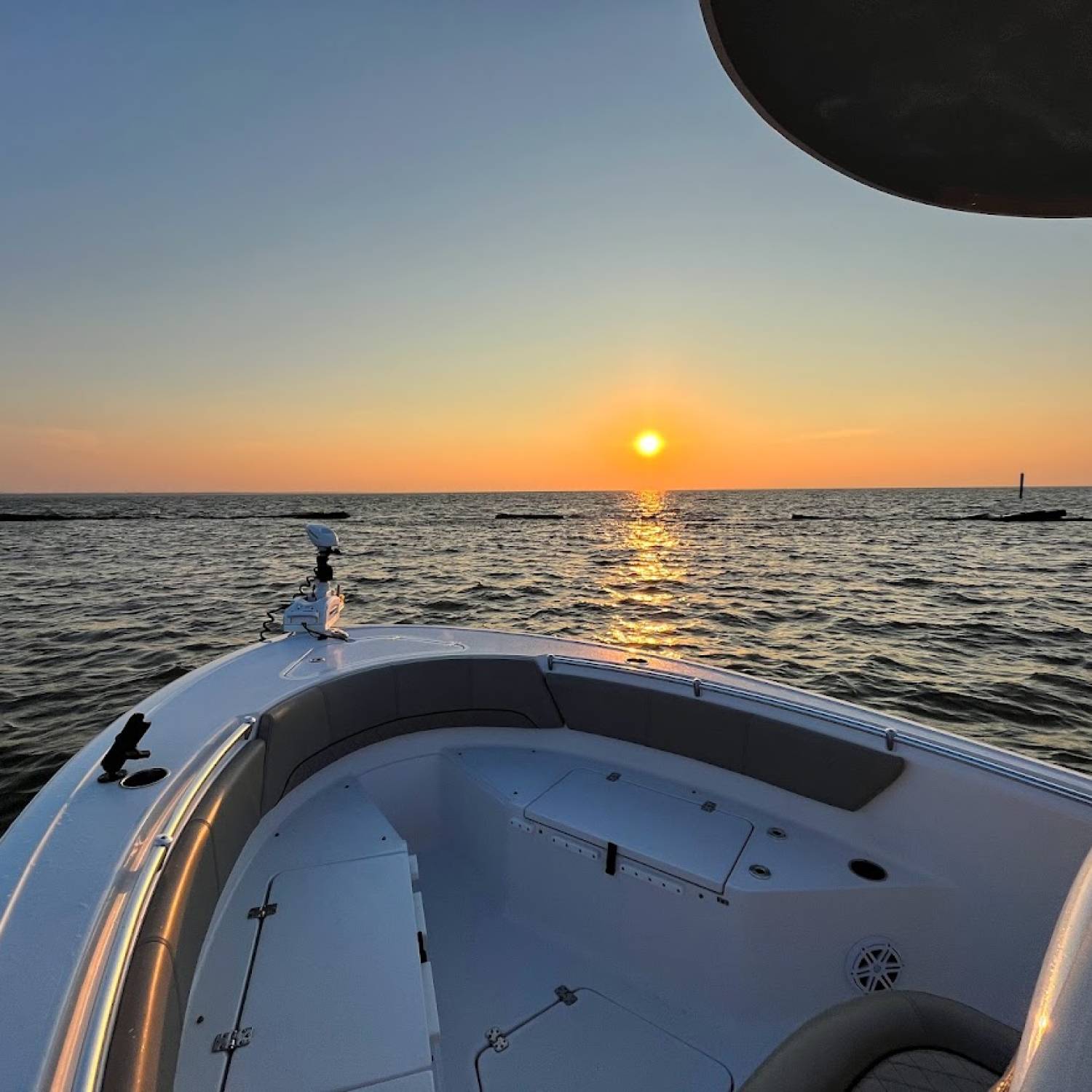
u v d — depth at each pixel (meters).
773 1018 2.14
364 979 1.74
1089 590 18.84
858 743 2.41
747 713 2.67
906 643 12.27
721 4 0.87
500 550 32.38
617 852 2.37
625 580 20.86
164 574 22.22
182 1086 1.44
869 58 0.98
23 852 1.58
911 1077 1.24
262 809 2.35
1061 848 1.96
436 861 2.99
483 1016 2.15
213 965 1.77
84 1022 1.10
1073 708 8.62
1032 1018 0.70
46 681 9.64
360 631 3.81
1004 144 1.13
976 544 35.31
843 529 48.28
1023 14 0.88
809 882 2.17
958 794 2.17
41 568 23.95
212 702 2.62
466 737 3.17
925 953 2.15
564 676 3.15
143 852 1.57
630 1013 2.18
